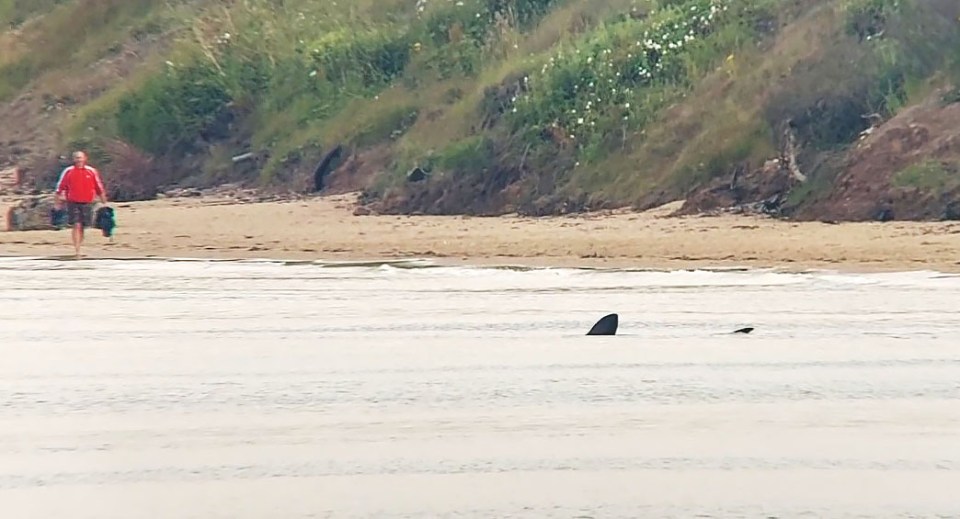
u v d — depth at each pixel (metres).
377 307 49.97
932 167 66.94
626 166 78.69
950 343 42.22
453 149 85.25
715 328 44.88
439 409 35.84
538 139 83.12
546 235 68.06
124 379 39.47
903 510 27.59
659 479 29.64
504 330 45.62
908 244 59.84
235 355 42.47
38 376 39.91
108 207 71.62
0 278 57.69
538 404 36.03
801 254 58.69
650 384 38.06
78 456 31.94
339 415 35.31
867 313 46.72
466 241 66.81
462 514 27.53
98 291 54.12
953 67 74.06
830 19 79.69
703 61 83.81
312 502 28.36
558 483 29.36
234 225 78.12
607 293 51.81
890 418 34.31
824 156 71.62
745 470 30.16
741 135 75.38
